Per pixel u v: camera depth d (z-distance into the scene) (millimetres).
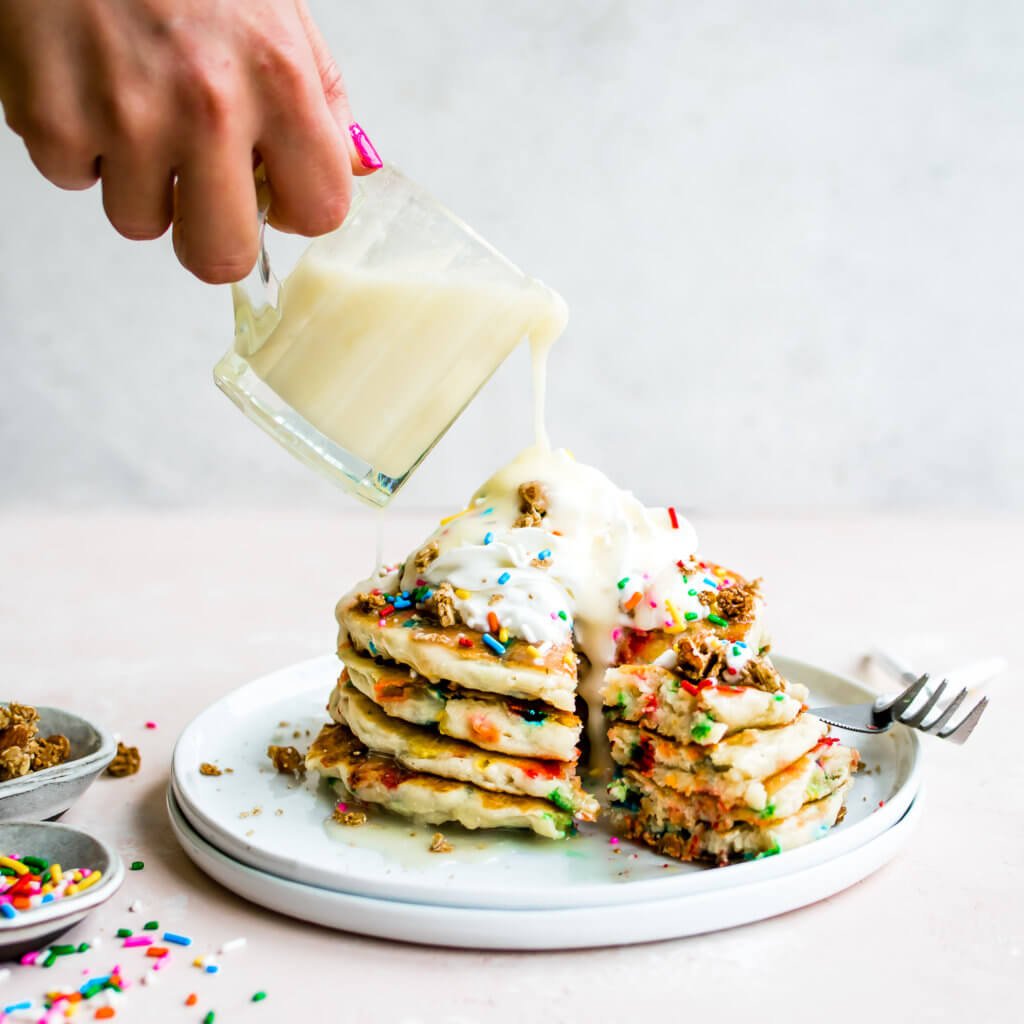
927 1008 512
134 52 501
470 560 617
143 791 628
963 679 719
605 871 564
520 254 1262
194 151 512
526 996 517
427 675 591
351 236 581
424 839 580
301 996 517
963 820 608
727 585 642
